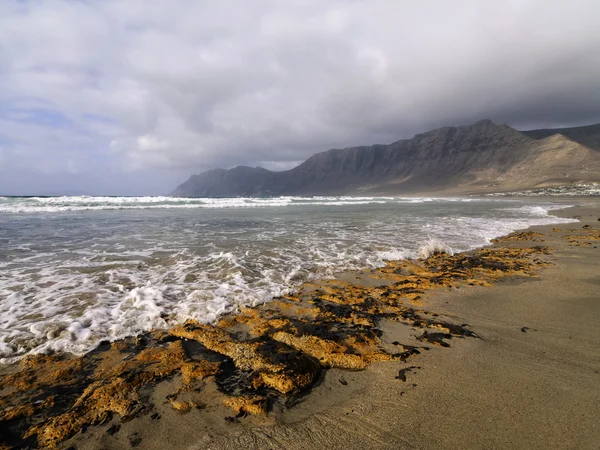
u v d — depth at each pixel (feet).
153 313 15.06
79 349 11.93
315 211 85.76
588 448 7.55
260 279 21.13
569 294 19.07
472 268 25.14
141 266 23.81
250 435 8.11
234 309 16.17
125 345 12.40
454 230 46.70
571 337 13.53
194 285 19.54
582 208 98.07
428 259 28.53
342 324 14.67
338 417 8.75
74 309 15.38
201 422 8.49
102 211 79.97
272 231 44.04
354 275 23.02
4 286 18.47
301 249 31.17
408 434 8.11
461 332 13.98
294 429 8.30
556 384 10.16
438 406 9.14
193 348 12.25
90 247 30.66
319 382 10.32
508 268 25.13
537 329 14.35
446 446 7.72
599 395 9.55
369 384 10.25
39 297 16.87
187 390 9.71
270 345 12.48
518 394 9.65
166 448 7.69
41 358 11.19
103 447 7.64
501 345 12.85
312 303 17.33
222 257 26.63
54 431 7.97
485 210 91.04
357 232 43.60
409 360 11.67
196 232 42.37
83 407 8.84
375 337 13.44
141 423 8.39
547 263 26.78
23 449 7.49
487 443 7.79
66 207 79.10
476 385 10.14
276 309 16.39
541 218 65.92
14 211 73.00
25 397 9.21
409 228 48.42
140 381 10.03
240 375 10.53
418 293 19.16
